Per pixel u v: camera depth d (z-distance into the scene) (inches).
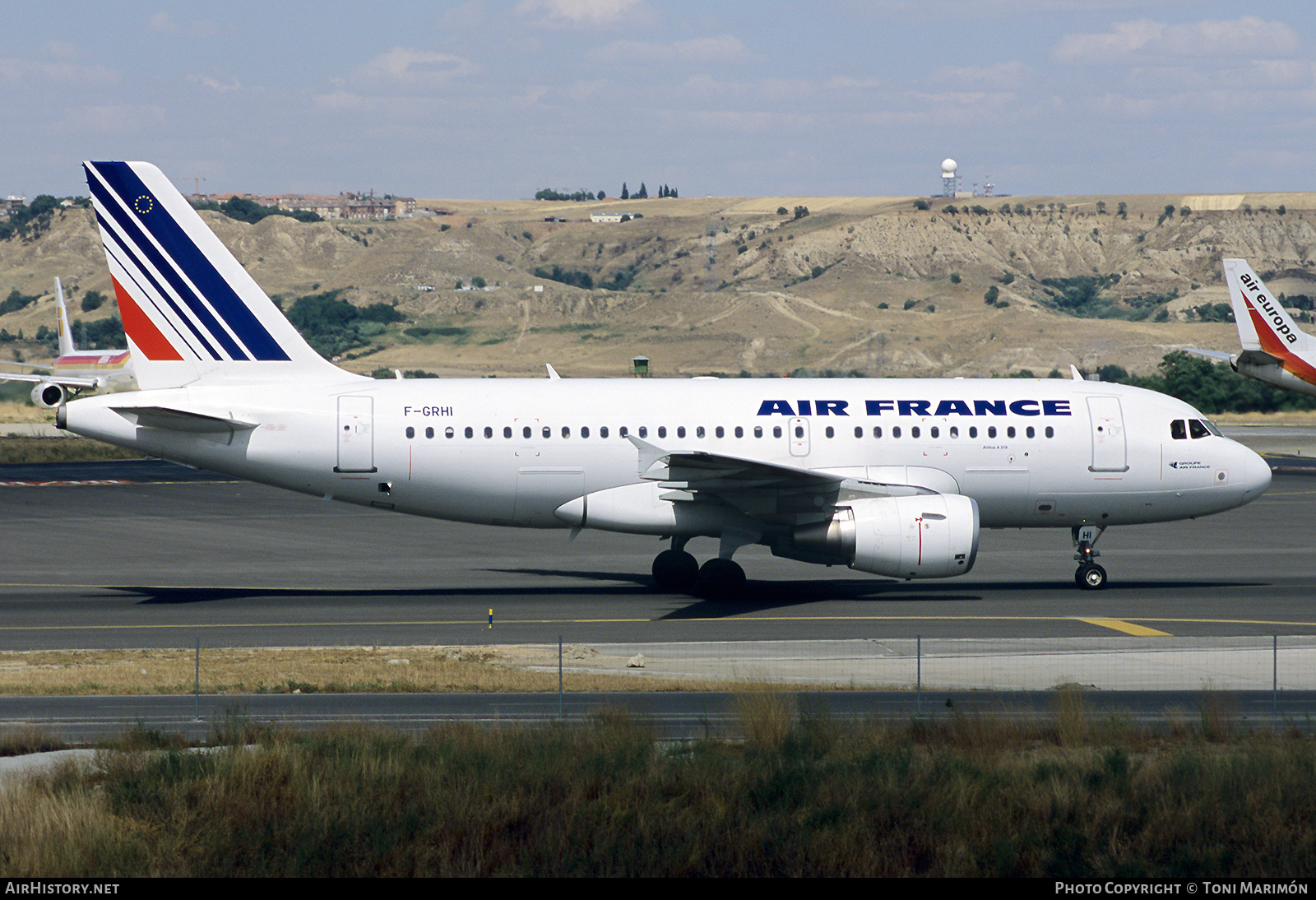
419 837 2299.5
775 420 5285.4
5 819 2298.2
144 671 3789.4
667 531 5251.0
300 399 5187.0
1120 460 5388.8
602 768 2578.7
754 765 2620.6
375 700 3440.0
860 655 4097.0
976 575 5959.6
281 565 6338.6
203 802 2425.0
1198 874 2197.3
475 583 5762.8
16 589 5580.7
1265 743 2819.9
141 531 7519.7
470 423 5216.5
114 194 5132.9
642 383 5403.5
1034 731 3021.7
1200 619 4744.1
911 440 5310.0
